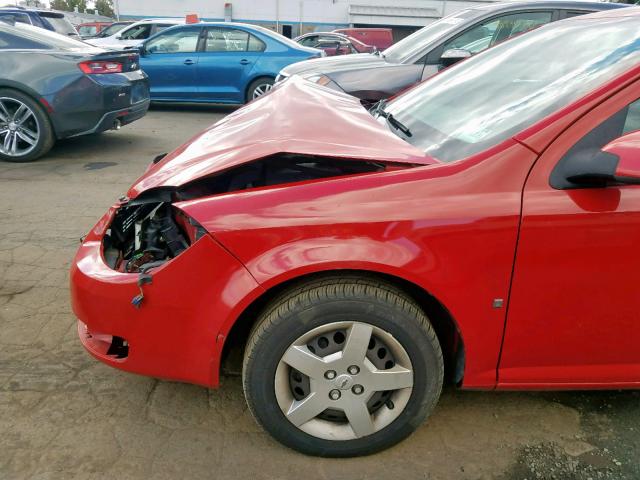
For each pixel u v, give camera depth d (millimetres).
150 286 1862
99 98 6086
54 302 3088
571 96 1971
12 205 4645
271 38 9406
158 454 2041
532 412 2297
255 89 9484
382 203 1791
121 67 6465
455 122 2336
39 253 3709
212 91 9562
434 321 2086
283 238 1784
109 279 1934
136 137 7684
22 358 2584
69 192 5047
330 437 1985
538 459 2049
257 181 2199
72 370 2510
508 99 2262
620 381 2012
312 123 2285
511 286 1815
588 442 2135
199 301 1847
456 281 1790
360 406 1939
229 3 37438
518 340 1906
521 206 1763
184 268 1838
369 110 3230
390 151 2027
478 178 1809
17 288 3230
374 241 1764
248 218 1805
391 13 38219
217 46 9422
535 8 5426
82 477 1927
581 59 2217
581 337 1911
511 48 2771
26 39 5891
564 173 1774
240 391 2408
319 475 1959
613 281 1815
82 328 2252
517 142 1829
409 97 3006
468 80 2709
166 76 9477
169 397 2355
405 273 1761
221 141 2322
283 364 1876
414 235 1767
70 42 6242
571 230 1763
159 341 1922
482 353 1918
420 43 5762
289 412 1937
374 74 5441
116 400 2324
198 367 1936
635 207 1755
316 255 1759
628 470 1998
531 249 1777
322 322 1821
